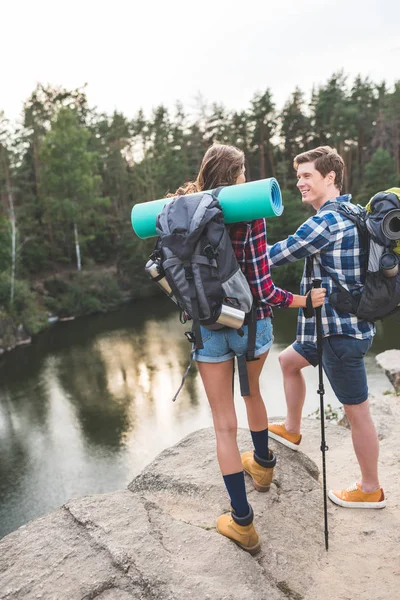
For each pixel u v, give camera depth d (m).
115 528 2.09
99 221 47.25
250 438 2.92
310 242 2.21
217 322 1.83
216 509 2.38
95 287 43.62
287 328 26.28
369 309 2.22
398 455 3.27
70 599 1.77
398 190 2.19
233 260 1.81
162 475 2.68
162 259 1.88
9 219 43.22
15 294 35.75
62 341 32.03
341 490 2.68
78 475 14.81
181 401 19.56
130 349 28.23
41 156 42.34
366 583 2.08
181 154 56.47
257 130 51.53
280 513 2.37
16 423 19.19
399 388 7.56
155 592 1.78
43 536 2.08
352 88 55.25
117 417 18.77
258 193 1.74
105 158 55.25
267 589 1.86
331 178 2.37
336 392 2.46
